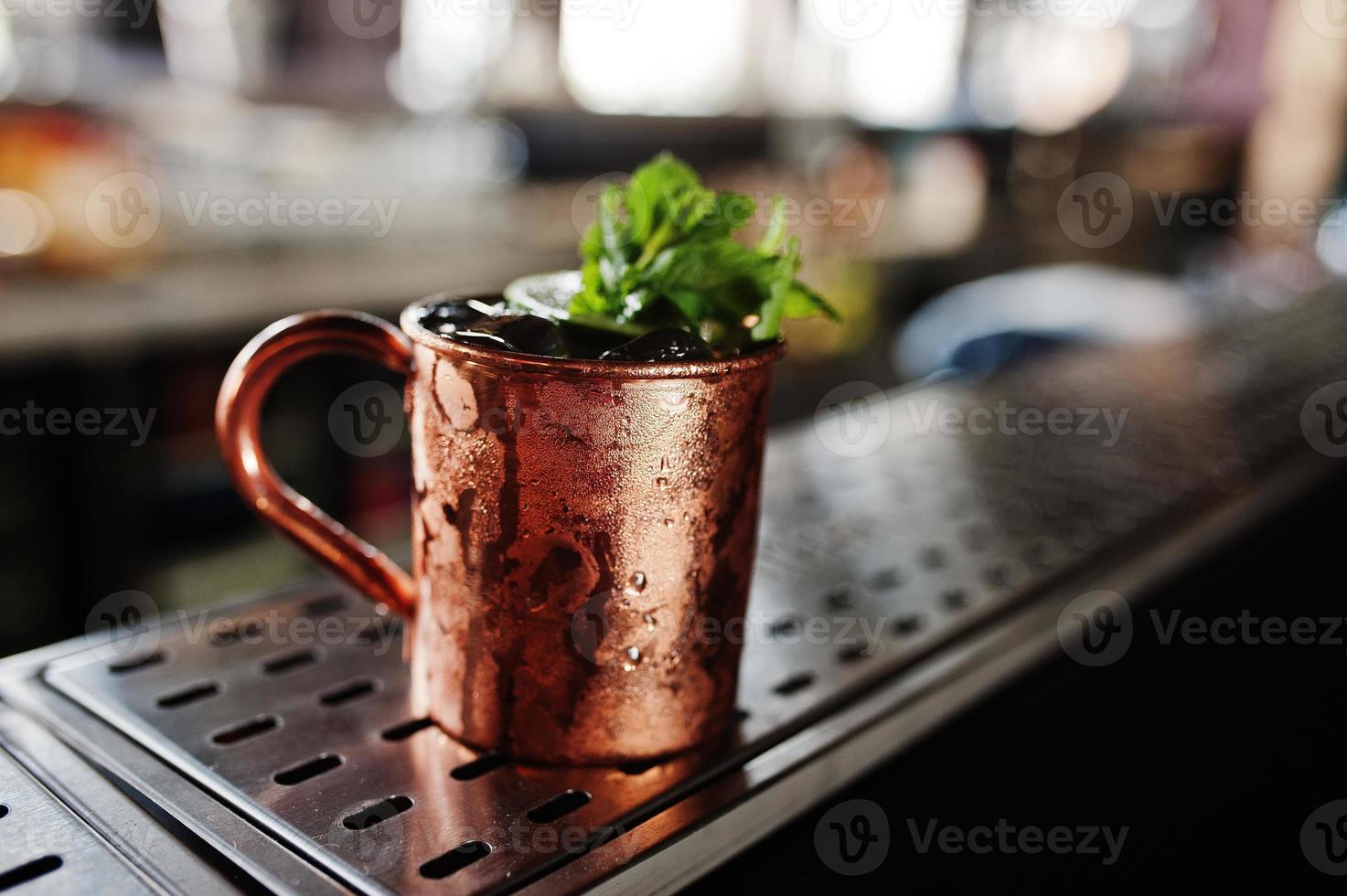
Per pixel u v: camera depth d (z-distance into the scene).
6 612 1.10
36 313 1.04
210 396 1.21
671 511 0.36
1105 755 0.47
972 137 2.37
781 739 0.39
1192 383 0.83
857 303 1.86
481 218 1.61
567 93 1.79
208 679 0.41
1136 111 2.45
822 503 0.57
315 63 1.53
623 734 0.37
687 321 0.36
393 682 0.41
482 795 0.36
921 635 0.45
